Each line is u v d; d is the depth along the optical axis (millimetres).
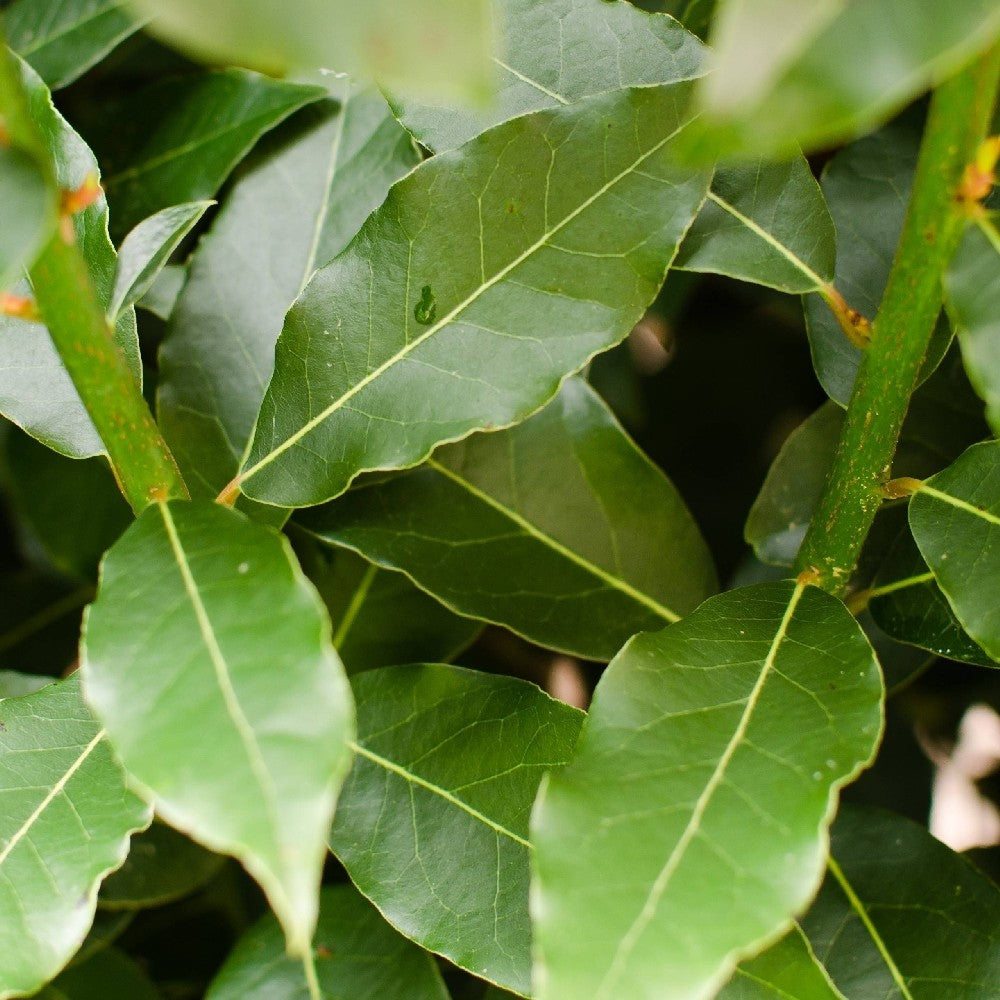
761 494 566
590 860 475
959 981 542
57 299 485
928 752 649
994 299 477
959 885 549
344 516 559
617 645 563
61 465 626
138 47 622
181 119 577
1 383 533
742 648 504
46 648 651
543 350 517
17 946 499
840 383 545
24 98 465
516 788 530
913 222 486
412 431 520
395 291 521
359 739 540
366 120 566
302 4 428
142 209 575
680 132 513
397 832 532
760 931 468
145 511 492
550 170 516
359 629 581
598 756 488
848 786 639
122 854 506
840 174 556
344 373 524
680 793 482
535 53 535
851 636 503
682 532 570
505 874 526
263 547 482
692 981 465
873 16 440
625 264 516
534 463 568
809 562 527
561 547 566
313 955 556
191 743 464
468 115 531
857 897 551
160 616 477
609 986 465
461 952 522
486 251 520
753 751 487
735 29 434
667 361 650
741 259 528
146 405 503
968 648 536
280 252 563
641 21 533
